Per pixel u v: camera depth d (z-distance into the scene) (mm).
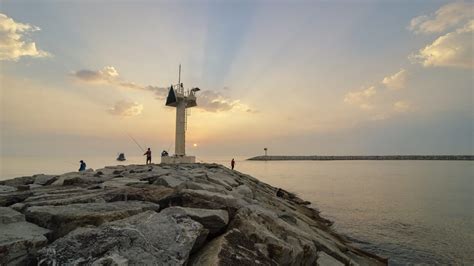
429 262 12125
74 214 5246
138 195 7090
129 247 3951
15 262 3932
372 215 21359
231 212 6645
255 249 5078
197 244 5020
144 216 5020
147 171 15586
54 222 5176
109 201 6949
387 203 26734
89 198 6844
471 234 16266
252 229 5586
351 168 105250
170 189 7637
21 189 9273
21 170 35750
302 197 30578
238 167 110188
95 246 3865
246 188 13266
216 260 4375
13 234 4355
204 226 5609
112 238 4035
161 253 4062
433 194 33094
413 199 29203
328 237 11594
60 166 45594
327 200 28500
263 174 70375
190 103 28156
